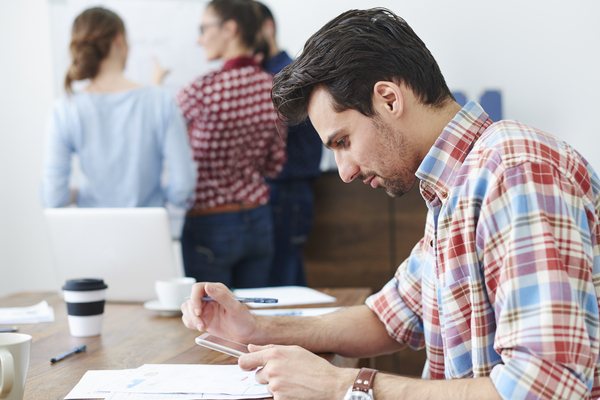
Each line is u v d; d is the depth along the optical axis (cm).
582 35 279
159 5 306
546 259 68
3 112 328
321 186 266
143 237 153
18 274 330
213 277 246
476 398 70
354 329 111
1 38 325
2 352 73
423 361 259
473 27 290
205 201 243
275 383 79
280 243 262
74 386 85
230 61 236
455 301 82
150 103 227
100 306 120
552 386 66
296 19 306
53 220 156
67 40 314
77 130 227
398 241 260
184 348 108
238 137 238
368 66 87
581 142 282
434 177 87
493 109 267
